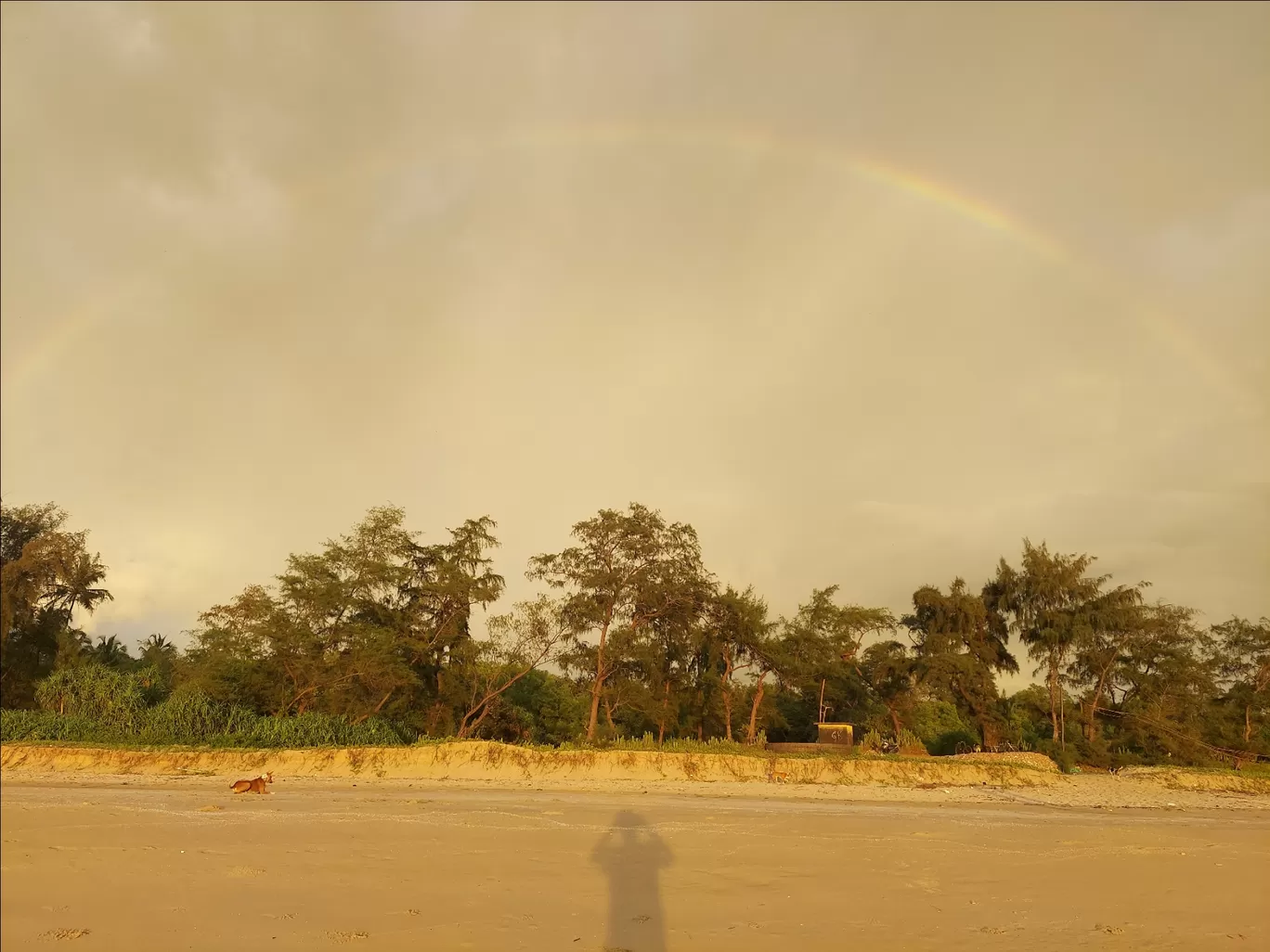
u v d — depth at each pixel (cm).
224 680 4197
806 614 5525
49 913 1190
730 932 1181
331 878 1438
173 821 1955
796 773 3769
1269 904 1442
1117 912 1353
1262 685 5656
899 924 1246
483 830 1992
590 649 4472
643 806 2659
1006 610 5569
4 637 4712
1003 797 3466
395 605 4531
